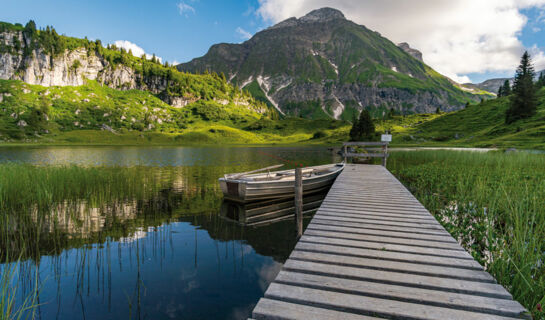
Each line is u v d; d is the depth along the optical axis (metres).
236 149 94.38
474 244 5.95
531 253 4.41
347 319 2.77
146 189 15.28
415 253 4.46
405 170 18.89
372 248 4.66
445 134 101.88
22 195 10.83
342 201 8.46
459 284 3.44
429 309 2.92
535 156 20.59
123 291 4.84
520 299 3.59
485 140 76.25
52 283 5.05
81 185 13.76
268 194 12.31
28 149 76.06
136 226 8.71
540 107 88.56
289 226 8.91
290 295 3.19
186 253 6.58
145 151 72.06
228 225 9.00
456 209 8.80
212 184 17.53
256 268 5.81
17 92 194.12
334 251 4.50
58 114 185.88
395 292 3.24
